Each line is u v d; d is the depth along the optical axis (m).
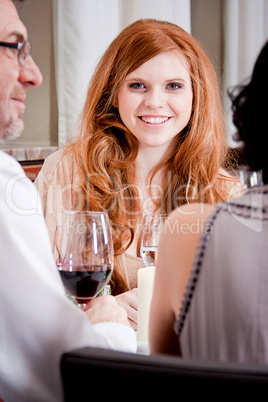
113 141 2.21
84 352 0.87
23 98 1.34
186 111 2.17
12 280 1.04
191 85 2.21
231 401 0.79
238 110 1.07
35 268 1.05
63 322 1.05
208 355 1.00
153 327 1.13
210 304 1.00
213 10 3.77
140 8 3.36
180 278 1.06
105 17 3.23
